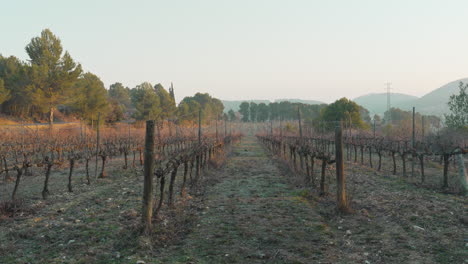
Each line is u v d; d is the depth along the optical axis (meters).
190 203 10.66
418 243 6.74
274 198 11.28
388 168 19.48
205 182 14.59
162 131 41.06
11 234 7.33
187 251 6.43
